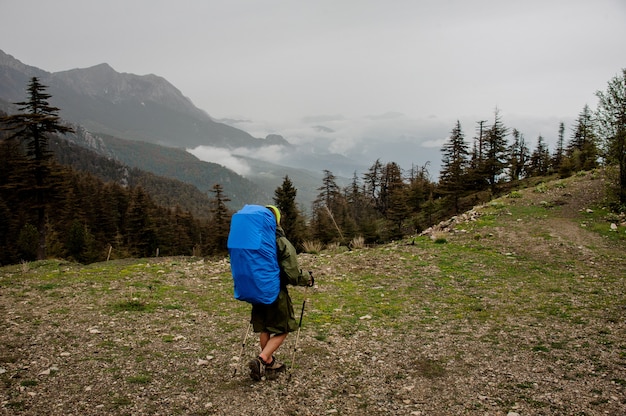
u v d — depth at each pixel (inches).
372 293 346.0
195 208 7765.8
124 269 422.9
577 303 295.9
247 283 160.7
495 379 175.0
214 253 1857.8
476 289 352.5
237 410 146.0
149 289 335.3
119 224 2940.5
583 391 159.3
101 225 2561.5
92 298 297.4
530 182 1980.8
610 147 664.4
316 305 306.2
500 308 293.3
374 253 521.3
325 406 151.7
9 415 130.6
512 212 695.1
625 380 167.8
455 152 2062.0
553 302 301.9
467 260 466.3
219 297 322.0
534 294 328.5
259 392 161.5
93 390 154.6
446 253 503.8
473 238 574.2
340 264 464.4
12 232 2094.0
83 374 168.2
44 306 271.4
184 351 203.0
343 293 345.4
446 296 333.1
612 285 346.0
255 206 173.3
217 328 243.6
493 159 1923.0
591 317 260.8
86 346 200.5
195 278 388.2
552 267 427.2
